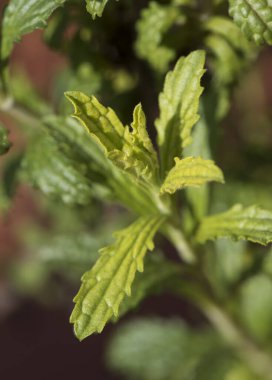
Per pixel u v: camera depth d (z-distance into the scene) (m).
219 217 0.24
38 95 0.31
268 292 0.34
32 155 0.26
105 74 0.28
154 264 0.26
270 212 0.23
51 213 0.44
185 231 0.25
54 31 0.28
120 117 0.28
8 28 0.24
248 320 0.34
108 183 0.24
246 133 0.40
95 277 0.22
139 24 0.26
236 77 0.26
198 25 0.26
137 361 0.36
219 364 0.34
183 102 0.22
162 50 0.26
